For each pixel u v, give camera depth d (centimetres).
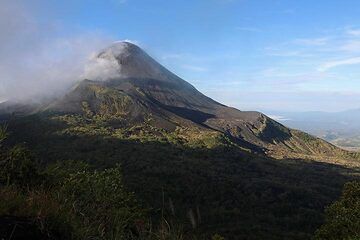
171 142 15612
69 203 499
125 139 14375
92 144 12781
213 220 6819
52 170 833
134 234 531
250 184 9762
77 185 743
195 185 9038
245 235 6003
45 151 11231
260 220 7281
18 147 782
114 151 11919
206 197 8369
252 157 14912
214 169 11462
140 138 15488
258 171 12706
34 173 748
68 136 13925
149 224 518
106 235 475
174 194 7869
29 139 13175
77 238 426
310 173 13525
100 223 499
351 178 13312
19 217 395
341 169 15200
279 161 15950
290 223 7306
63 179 821
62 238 412
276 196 9125
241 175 11325
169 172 9794
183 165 10956
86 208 558
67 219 425
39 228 390
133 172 9656
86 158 10694
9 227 372
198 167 10994
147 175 9362
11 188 484
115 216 545
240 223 6738
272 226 6938
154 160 11069
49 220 409
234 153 14812
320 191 10500
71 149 11931
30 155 796
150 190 7350
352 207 1925
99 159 10694
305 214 7812
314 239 1933
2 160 739
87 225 470
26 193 482
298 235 6269
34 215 405
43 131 14375
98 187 757
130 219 566
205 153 13975
